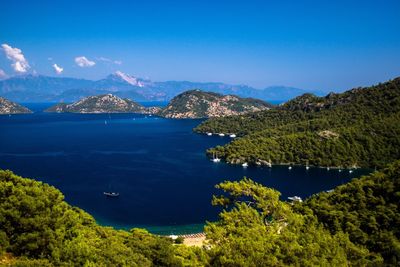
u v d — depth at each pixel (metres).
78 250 39.59
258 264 33.22
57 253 39.59
